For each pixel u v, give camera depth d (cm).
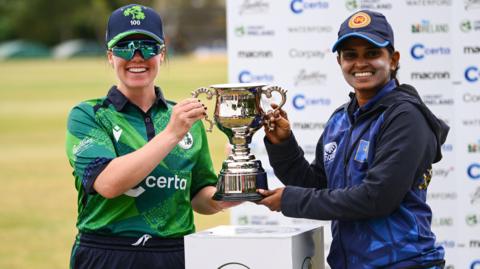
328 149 1441
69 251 3447
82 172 1448
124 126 1495
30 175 5628
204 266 1338
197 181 1602
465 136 2336
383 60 1360
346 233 1380
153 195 1484
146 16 1459
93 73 17025
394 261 1334
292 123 2409
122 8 1474
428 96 2336
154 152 1383
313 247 1435
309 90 2395
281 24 2383
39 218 4197
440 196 2358
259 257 1313
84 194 1502
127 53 1444
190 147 1541
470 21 2303
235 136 1466
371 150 1345
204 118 1420
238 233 1363
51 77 15900
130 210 1477
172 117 1391
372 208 1300
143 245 1473
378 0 2331
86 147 1462
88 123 1491
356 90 1401
